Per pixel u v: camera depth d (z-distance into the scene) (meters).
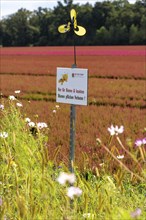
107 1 123.75
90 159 7.50
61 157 7.67
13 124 6.66
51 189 4.00
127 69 30.70
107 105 15.39
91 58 48.31
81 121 11.95
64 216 3.54
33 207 3.68
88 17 124.38
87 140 9.29
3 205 4.03
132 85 21.38
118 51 63.91
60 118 11.91
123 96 17.66
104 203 3.90
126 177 5.77
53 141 9.27
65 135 9.83
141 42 108.44
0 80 23.88
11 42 135.00
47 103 15.16
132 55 52.72
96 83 22.19
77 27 4.79
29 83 22.17
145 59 44.28
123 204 4.08
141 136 9.59
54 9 128.12
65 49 78.19
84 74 4.61
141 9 118.94
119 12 120.88
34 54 61.88
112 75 26.42
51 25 124.88
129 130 10.45
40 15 136.62
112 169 6.93
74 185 4.23
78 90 4.68
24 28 133.62
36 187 4.32
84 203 4.02
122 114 13.05
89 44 114.94
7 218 4.00
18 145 5.35
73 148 4.88
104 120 11.98
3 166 4.69
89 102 16.41
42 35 131.00
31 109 13.22
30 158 4.70
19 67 34.44
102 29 112.50
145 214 3.54
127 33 110.56
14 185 4.39
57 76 4.82
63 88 4.80
